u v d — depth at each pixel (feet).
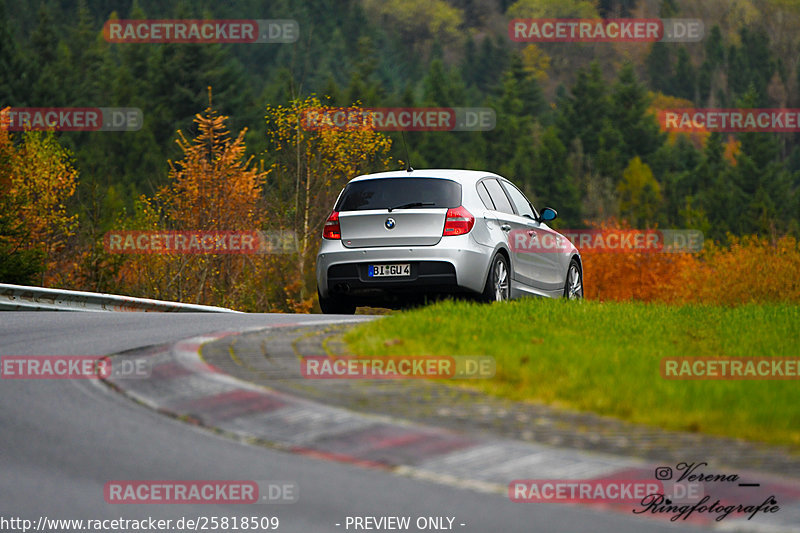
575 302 152.76
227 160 549.95
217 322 139.85
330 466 68.49
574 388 86.33
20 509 62.08
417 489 63.52
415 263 150.00
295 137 564.30
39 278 554.87
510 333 114.93
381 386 87.10
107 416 82.28
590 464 66.74
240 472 67.41
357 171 554.46
